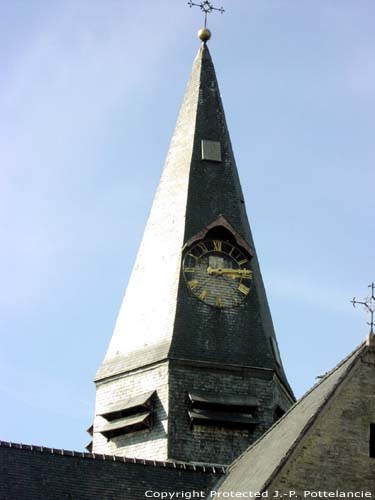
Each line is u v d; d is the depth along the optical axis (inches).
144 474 2194.9
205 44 2955.2
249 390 2541.8
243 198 2797.7
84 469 2170.3
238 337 2588.6
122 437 2519.7
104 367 2625.5
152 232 2731.3
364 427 1984.5
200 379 2527.1
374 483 1956.2
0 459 2132.1
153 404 2502.5
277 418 2551.7
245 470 2106.3
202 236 2667.3
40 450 2169.0
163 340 2564.0
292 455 1940.2
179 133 2839.6
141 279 2687.0
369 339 2037.4
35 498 2101.4
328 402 1984.5
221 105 2874.0
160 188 2783.0
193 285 2623.0
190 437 2470.5
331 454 1956.2
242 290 2645.2
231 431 2491.4
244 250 2679.6
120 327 2662.4
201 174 2760.8
